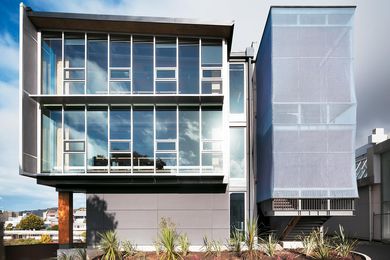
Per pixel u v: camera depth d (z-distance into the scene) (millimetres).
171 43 13492
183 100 13133
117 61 13242
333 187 11797
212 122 13250
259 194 15078
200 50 13445
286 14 12266
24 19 12109
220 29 12953
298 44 12195
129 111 13172
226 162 13039
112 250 10758
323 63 12141
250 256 10578
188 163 13000
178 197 14547
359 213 22312
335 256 10719
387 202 19203
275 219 15078
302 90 12094
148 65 13320
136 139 13016
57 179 13102
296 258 10500
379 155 20234
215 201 14570
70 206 14266
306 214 11852
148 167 12898
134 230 14320
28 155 12195
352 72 12094
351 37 12164
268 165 12766
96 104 13117
